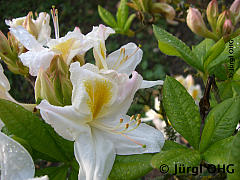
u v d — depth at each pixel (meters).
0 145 0.15
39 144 0.16
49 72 0.17
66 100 0.17
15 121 0.15
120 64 0.19
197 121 0.17
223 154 0.15
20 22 0.22
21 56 0.16
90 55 0.23
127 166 0.16
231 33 0.23
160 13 0.31
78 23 0.65
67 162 0.17
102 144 0.17
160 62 0.61
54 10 0.20
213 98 0.25
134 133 0.17
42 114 0.15
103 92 0.16
